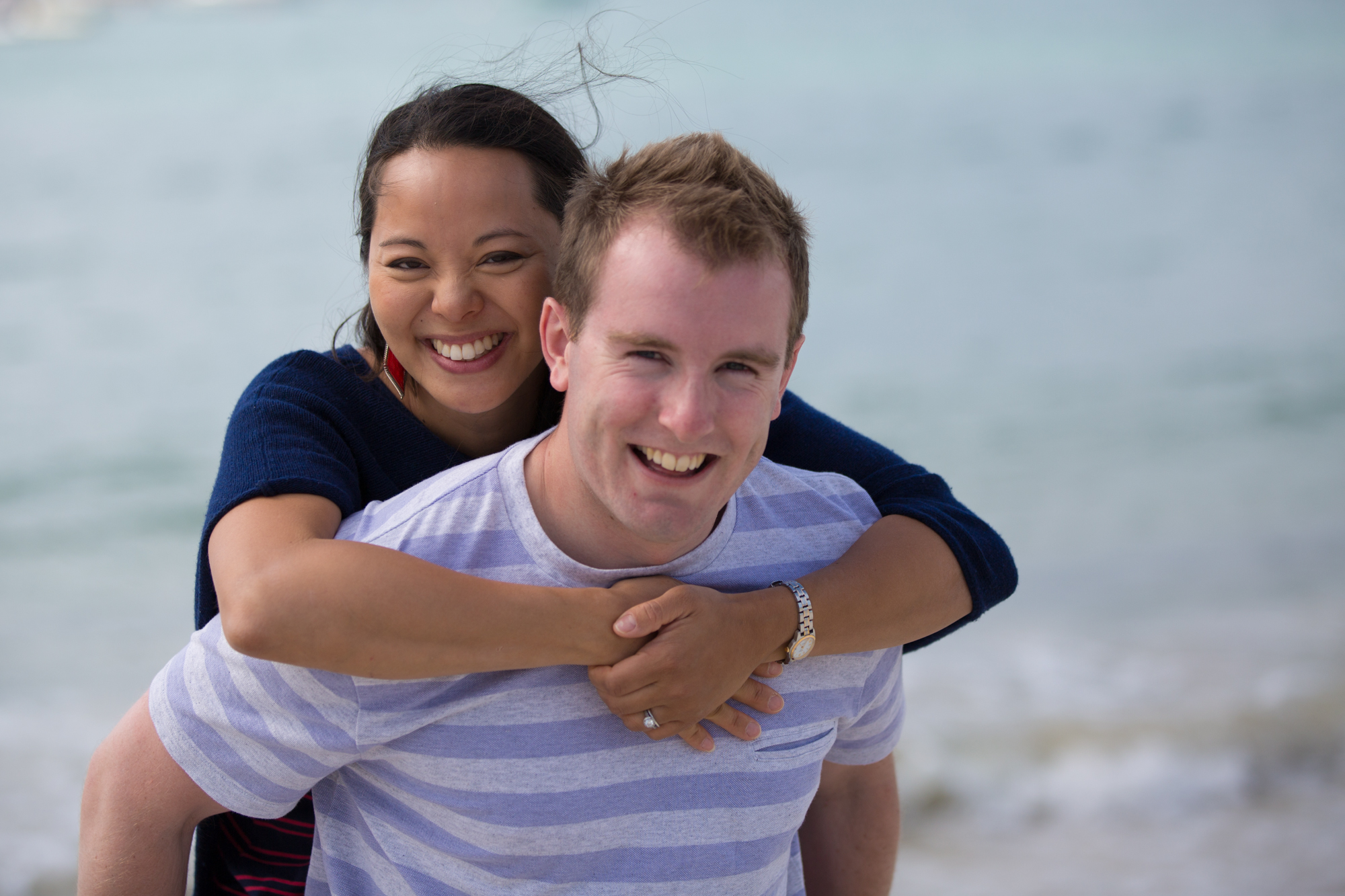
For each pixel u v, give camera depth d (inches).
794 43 1567.4
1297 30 1616.6
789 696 65.0
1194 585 323.0
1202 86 1253.1
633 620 58.2
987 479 422.9
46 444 416.5
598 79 87.7
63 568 340.8
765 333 56.3
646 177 57.2
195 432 430.9
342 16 2330.2
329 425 72.9
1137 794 216.7
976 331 573.9
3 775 224.8
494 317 75.4
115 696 265.4
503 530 61.6
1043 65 1440.7
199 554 68.0
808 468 80.9
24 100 1167.0
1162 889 186.7
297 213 730.8
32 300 564.4
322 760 59.8
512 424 84.0
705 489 57.7
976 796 217.8
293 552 58.2
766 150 970.7
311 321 540.4
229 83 1274.6
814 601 63.1
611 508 58.4
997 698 252.1
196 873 76.3
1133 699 249.6
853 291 637.3
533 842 59.9
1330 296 617.9
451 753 59.5
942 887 189.9
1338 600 306.8
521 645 57.2
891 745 75.2
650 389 55.5
